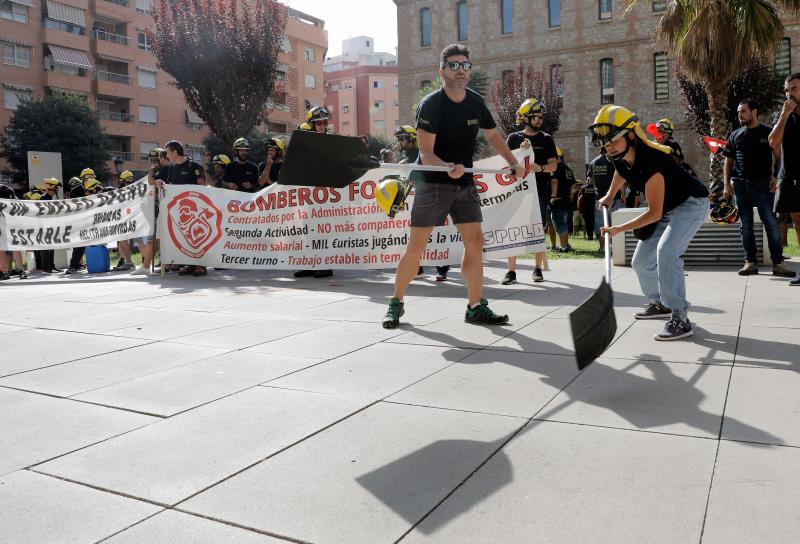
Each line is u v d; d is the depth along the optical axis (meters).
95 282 9.30
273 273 9.71
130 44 50.94
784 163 6.66
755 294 5.91
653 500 2.10
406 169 4.34
